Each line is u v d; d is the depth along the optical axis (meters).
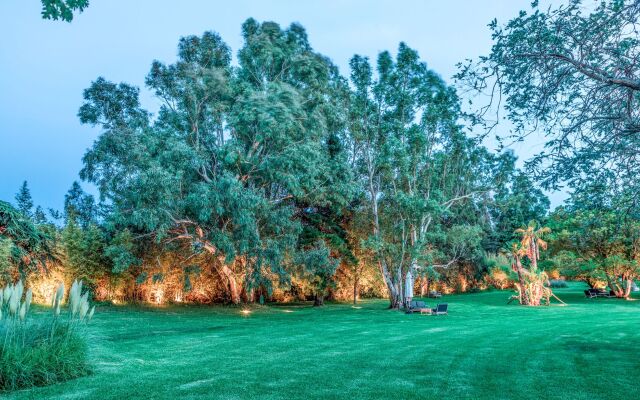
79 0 5.57
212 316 25.80
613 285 39.81
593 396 7.46
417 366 9.94
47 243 17.88
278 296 41.88
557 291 52.19
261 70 30.61
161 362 10.20
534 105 6.71
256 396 7.24
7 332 7.94
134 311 25.95
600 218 7.78
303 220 37.75
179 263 32.56
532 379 8.70
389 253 32.91
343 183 31.00
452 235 33.44
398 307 32.44
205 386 7.83
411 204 29.78
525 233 36.09
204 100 29.61
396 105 32.47
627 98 6.61
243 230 26.00
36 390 7.32
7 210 15.64
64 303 25.20
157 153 26.47
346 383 8.23
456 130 32.00
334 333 16.61
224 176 25.45
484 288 58.19
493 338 14.83
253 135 28.03
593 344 13.33
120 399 6.91
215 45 30.95
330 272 29.61
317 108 29.22
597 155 6.38
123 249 26.83
